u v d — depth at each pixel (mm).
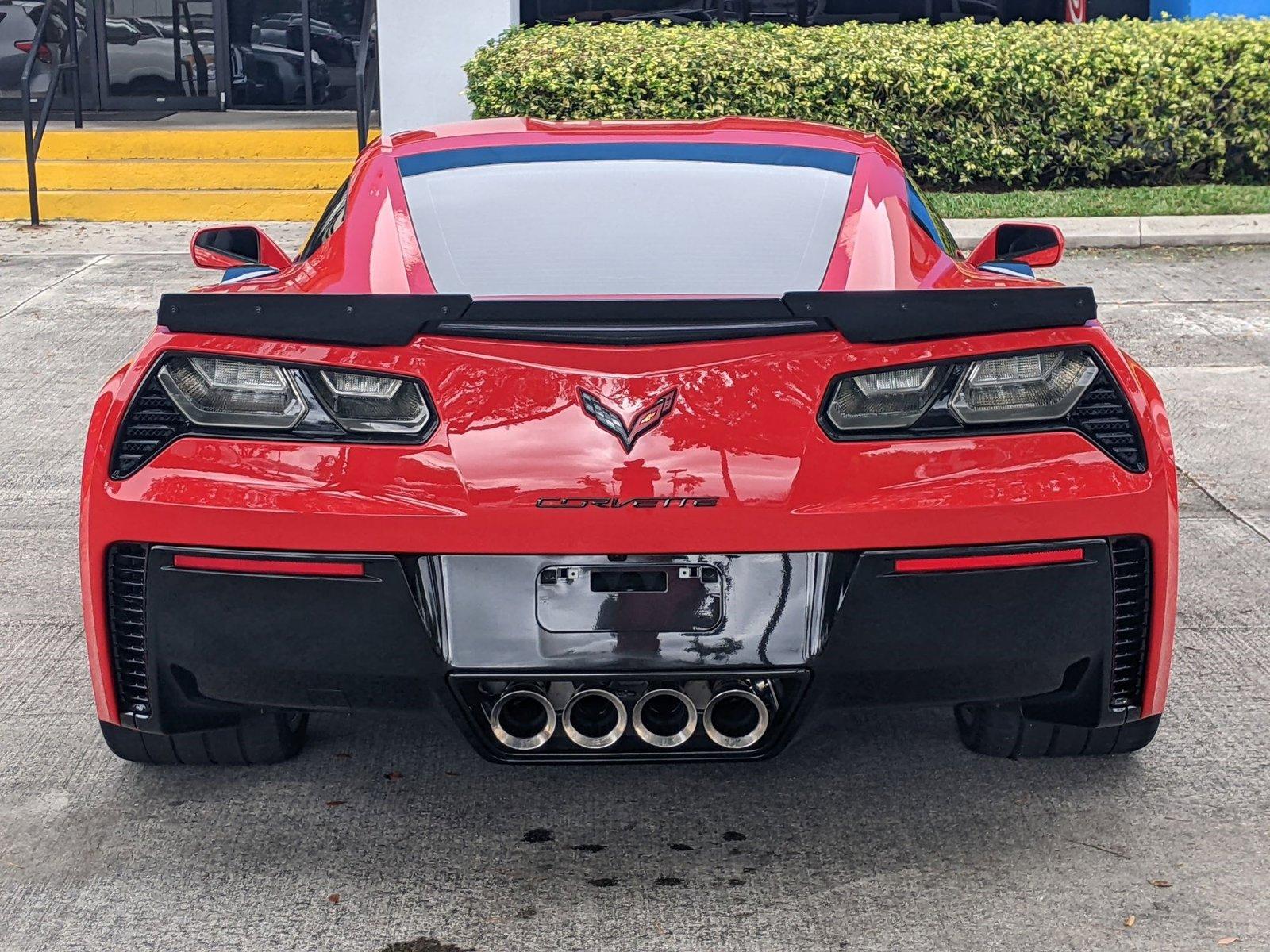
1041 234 4188
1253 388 7730
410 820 3443
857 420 2920
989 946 2877
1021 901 3047
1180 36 12547
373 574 2896
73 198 13234
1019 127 12492
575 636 2924
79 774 3686
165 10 17109
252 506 2912
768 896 3082
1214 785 3578
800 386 2902
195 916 3021
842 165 3814
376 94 16891
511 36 12812
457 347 2910
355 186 3830
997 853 3254
